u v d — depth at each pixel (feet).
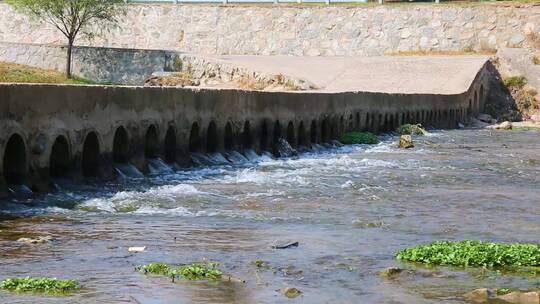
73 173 66.08
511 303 36.27
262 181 73.20
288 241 47.32
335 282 39.24
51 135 63.16
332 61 189.57
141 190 65.31
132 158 74.43
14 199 58.44
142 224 52.01
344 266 42.32
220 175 76.79
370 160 94.22
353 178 77.25
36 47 186.60
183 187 67.31
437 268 42.47
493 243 47.47
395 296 37.19
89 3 182.09
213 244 46.68
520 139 132.87
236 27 211.82
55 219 53.01
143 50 188.24
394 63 183.83
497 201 65.62
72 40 185.47
